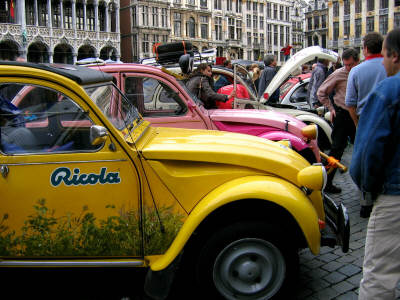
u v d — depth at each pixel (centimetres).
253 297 295
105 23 4616
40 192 281
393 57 254
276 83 859
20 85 279
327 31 6938
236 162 297
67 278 360
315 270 368
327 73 991
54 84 279
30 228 284
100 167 283
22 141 280
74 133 282
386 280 245
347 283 344
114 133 282
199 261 290
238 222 289
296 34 7050
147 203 288
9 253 287
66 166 280
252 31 6100
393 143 235
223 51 5725
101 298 327
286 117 565
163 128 388
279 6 6556
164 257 288
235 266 293
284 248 292
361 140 241
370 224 251
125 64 534
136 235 291
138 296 328
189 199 293
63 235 287
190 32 5269
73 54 4216
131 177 286
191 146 301
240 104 694
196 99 563
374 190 244
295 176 307
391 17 5981
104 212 287
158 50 770
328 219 339
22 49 3803
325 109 910
